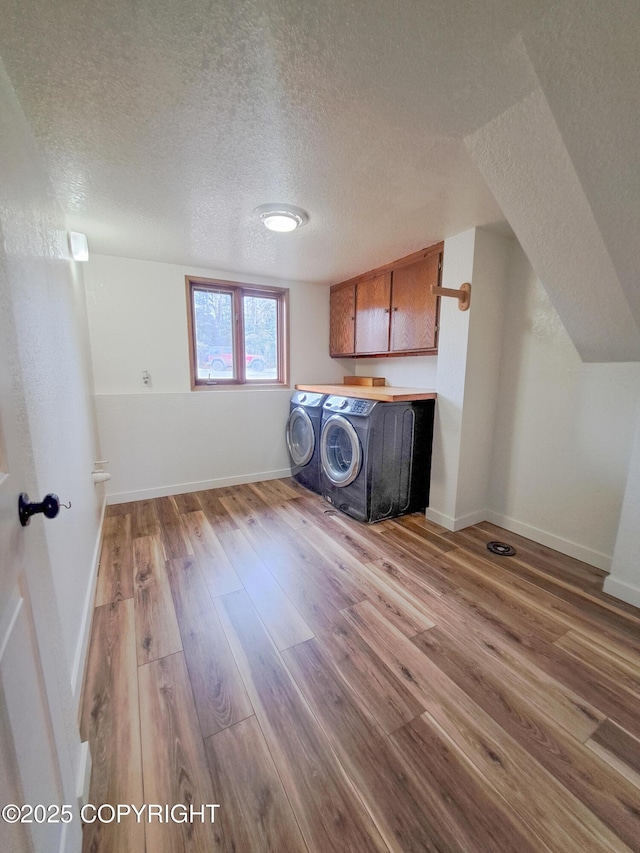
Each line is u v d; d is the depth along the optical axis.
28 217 1.16
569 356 2.16
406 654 1.44
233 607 1.72
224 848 0.85
